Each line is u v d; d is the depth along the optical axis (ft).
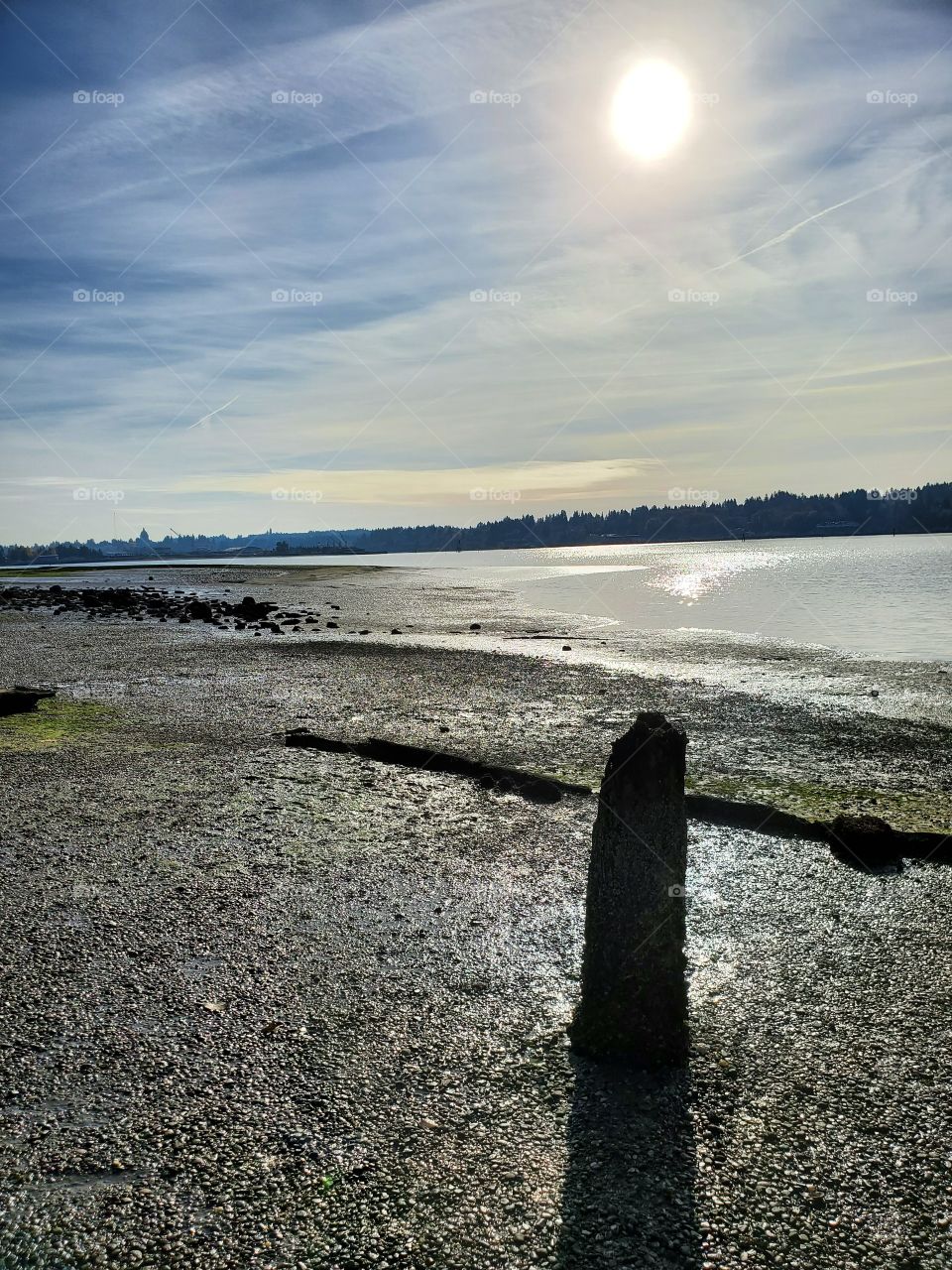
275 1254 11.64
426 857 26.71
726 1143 13.87
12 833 27.94
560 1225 12.14
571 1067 15.87
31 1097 14.80
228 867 25.38
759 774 36.40
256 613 122.93
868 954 20.56
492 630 103.91
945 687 59.52
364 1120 14.30
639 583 216.74
